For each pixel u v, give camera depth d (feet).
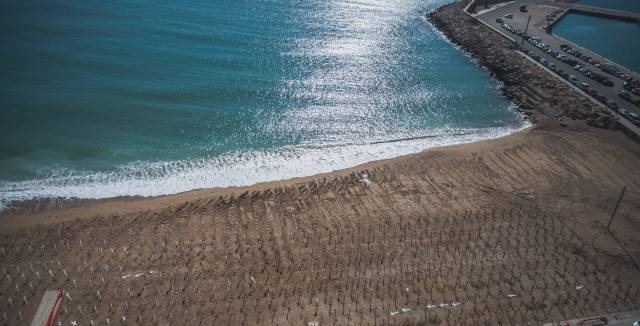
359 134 210.79
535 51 302.04
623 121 210.59
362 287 124.26
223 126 209.56
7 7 301.63
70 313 116.16
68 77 232.94
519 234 144.05
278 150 196.03
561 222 149.69
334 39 318.45
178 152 190.70
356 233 142.92
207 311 117.29
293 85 248.93
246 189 167.84
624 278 129.59
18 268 128.47
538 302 120.98
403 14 392.88
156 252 134.72
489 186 167.53
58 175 173.27
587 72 262.06
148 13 324.60
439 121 224.53
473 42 321.32
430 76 273.54
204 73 252.21
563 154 189.06
